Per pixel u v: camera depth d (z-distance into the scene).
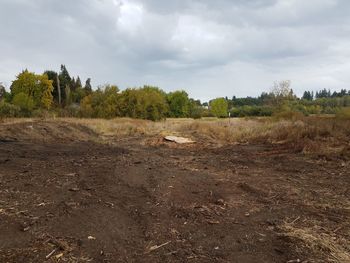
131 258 3.33
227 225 4.29
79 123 21.16
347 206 5.18
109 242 3.68
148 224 4.25
